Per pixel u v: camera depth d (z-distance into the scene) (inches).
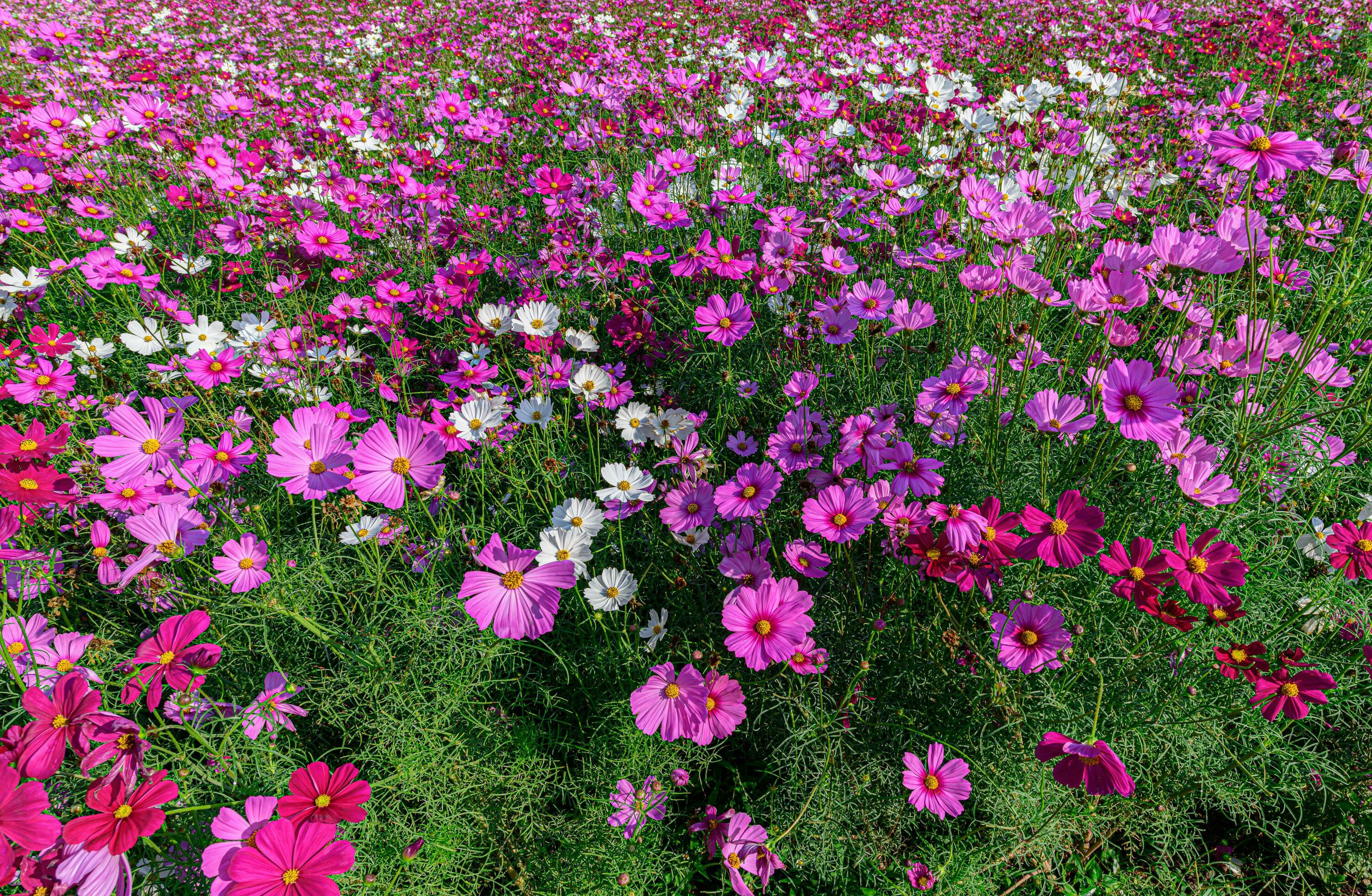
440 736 79.0
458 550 95.5
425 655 84.7
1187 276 90.4
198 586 82.8
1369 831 75.9
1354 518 92.7
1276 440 90.2
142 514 75.2
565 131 192.1
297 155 180.5
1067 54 226.2
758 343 125.3
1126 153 153.9
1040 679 76.9
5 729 70.4
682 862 80.2
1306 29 268.2
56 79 252.4
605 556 100.2
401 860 69.9
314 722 82.5
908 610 82.3
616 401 106.6
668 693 69.7
